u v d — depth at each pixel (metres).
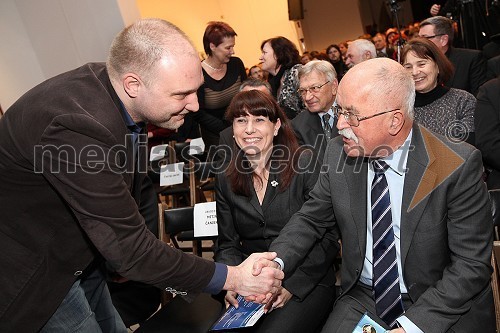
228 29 3.76
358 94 1.43
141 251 1.33
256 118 1.97
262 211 2.03
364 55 4.04
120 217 1.28
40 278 1.38
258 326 1.81
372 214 1.60
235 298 1.82
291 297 1.89
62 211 1.37
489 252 1.48
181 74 1.27
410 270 1.55
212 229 2.38
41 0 5.29
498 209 1.85
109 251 1.28
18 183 1.32
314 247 1.93
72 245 1.42
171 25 1.32
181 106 1.33
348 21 12.51
